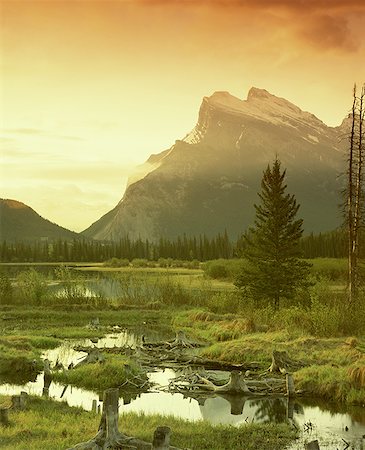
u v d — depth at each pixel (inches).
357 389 940.0
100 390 1003.3
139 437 618.8
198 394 980.6
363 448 663.8
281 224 1952.5
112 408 540.7
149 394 983.0
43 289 2313.0
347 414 840.9
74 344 1519.4
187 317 1968.5
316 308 1509.6
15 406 783.7
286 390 979.3
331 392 948.0
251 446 660.7
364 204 1833.2
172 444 642.2
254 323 1572.3
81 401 906.1
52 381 1069.1
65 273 2448.3
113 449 528.1
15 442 602.9
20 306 2219.5
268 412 856.9
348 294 1800.0
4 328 1747.0
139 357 1304.1
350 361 1119.6
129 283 2652.6
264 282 1943.9
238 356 1263.5
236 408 884.6
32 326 1817.2
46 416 754.2
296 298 1937.7
